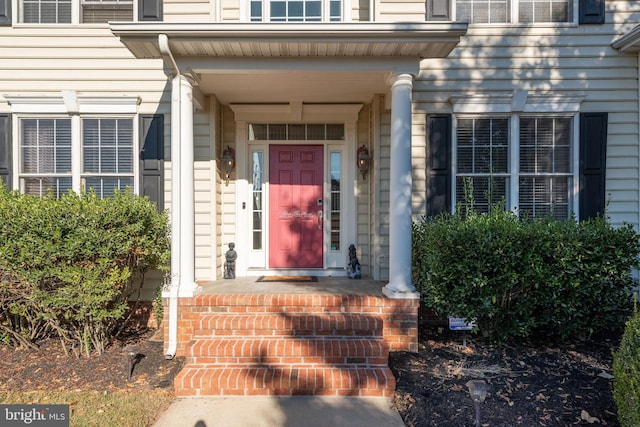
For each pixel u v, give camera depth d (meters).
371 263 5.61
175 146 4.23
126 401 3.19
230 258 5.38
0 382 3.53
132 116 5.26
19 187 5.22
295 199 5.84
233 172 5.67
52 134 5.27
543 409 2.96
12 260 3.75
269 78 4.59
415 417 2.97
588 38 5.22
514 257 3.90
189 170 4.27
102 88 5.23
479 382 2.62
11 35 5.20
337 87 4.93
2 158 5.17
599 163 5.18
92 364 3.90
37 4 5.28
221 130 5.60
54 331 4.48
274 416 3.04
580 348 4.11
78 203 3.91
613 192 5.23
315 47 3.95
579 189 5.18
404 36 3.82
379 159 5.31
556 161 5.27
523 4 5.30
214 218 5.29
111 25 3.70
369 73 4.30
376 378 3.36
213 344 3.68
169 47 3.87
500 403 3.05
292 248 5.81
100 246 3.89
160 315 4.88
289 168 5.83
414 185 5.27
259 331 3.89
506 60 5.23
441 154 5.20
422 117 5.27
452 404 3.08
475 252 3.91
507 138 5.29
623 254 4.01
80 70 5.22
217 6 5.21
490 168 5.11
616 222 5.21
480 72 5.24
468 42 5.24
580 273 4.00
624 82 5.21
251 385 3.34
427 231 4.50
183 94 4.23
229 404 3.21
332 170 5.83
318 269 5.76
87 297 3.85
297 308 4.13
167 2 5.23
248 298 4.13
